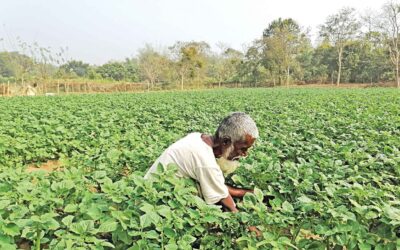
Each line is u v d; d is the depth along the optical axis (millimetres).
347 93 30531
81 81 53625
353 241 2967
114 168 4957
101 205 3090
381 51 66125
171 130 9414
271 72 72812
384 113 12102
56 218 3318
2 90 40219
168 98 25812
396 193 3881
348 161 5324
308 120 10008
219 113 13789
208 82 72812
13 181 3668
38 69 43344
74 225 2777
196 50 67812
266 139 6945
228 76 75688
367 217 3045
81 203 3166
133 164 5020
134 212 2973
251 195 3404
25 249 3193
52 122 9969
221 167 3859
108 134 7891
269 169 4234
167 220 2896
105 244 2719
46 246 3154
